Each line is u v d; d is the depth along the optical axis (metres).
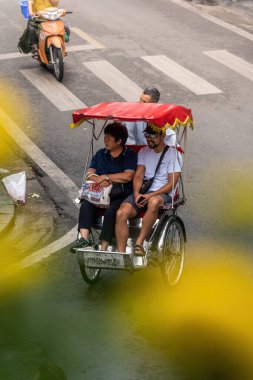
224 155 34.00
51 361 19.84
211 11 56.47
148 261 23.11
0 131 36.69
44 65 45.38
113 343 20.84
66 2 58.22
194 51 47.66
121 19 54.03
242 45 49.00
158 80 42.94
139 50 47.75
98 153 23.73
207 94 41.09
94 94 41.03
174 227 23.55
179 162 23.55
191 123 23.72
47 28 42.94
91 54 47.03
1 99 40.53
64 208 29.20
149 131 22.95
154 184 23.39
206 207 29.27
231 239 26.89
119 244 22.44
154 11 56.19
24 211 28.75
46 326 21.62
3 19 54.47
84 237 22.61
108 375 19.48
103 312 22.39
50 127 37.12
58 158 33.81
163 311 22.39
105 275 24.50
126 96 40.66
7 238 26.72
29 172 32.28
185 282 24.05
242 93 41.31
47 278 24.36
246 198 30.03
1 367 19.31
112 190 23.05
